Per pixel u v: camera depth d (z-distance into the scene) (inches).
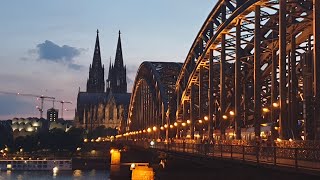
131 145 6456.7
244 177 1701.5
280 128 2034.9
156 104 6230.3
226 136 3093.0
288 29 2721.5
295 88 2561.5
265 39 2723.9
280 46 2105.1
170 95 5826.8
